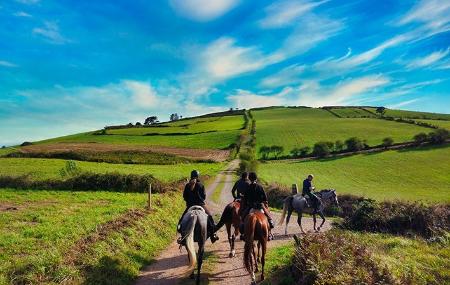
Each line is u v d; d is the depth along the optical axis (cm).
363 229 1939
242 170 6159
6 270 1034
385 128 11281
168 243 1736
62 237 1401
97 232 1476
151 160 6850
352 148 8562
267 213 1308
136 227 1664
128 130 12925
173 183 3747
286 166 7375
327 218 2827
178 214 2372
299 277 1118
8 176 3384
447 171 6475
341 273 971
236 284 1173
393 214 1936
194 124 14350
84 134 12950
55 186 3338
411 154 7819
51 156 6531
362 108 17900
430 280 1051
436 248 1505
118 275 1191
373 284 923
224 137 10519
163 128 13162
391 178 6150
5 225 1650
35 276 1026
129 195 2897
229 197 3906
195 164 7144
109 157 6694
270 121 14075
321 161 7831
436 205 2034
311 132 11144
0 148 8744
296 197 2034
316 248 1159
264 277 1212
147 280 1220
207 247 1689
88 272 1127
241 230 1292
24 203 2398
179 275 1267
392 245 1519
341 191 5109
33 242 1344
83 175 3419
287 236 1991
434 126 10950
